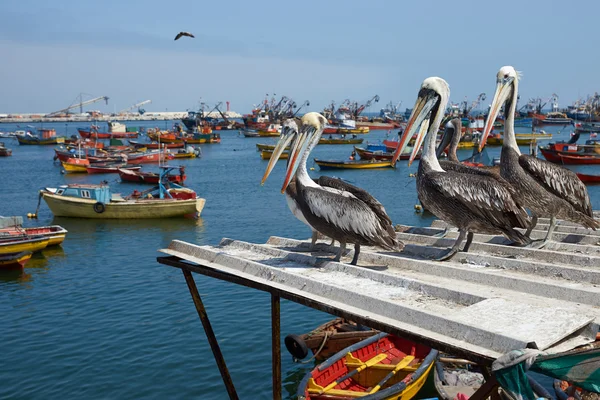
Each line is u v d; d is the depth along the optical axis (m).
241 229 31.30
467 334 4.06
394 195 43.12
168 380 13.16
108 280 21.27
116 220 34.50
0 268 22.88
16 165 70.50
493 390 4.27
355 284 5.79
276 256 7.40
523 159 8.45
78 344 15.24
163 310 17.72
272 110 147.88
